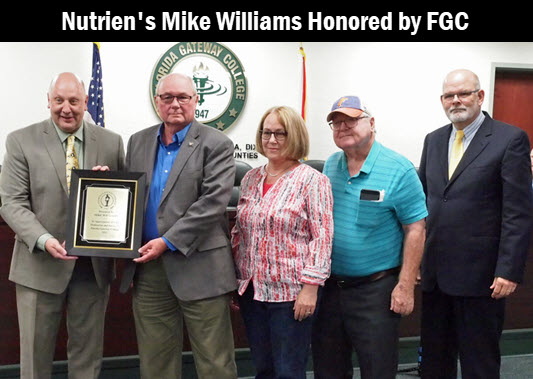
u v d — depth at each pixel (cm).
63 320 255
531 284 316
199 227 181
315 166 385
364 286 185
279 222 175
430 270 212
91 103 408
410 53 484
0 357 253
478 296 201
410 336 302
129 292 262
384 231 184
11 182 197
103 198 186
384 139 485
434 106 491
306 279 172
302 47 464
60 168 199
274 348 181
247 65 459
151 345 198
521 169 194
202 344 192
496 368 205
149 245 182
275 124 178
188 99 187
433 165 216
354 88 477
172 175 187
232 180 188
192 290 187
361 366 188
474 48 493
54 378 256
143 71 439
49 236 189
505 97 511
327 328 194
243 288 185
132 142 202
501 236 196
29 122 426
